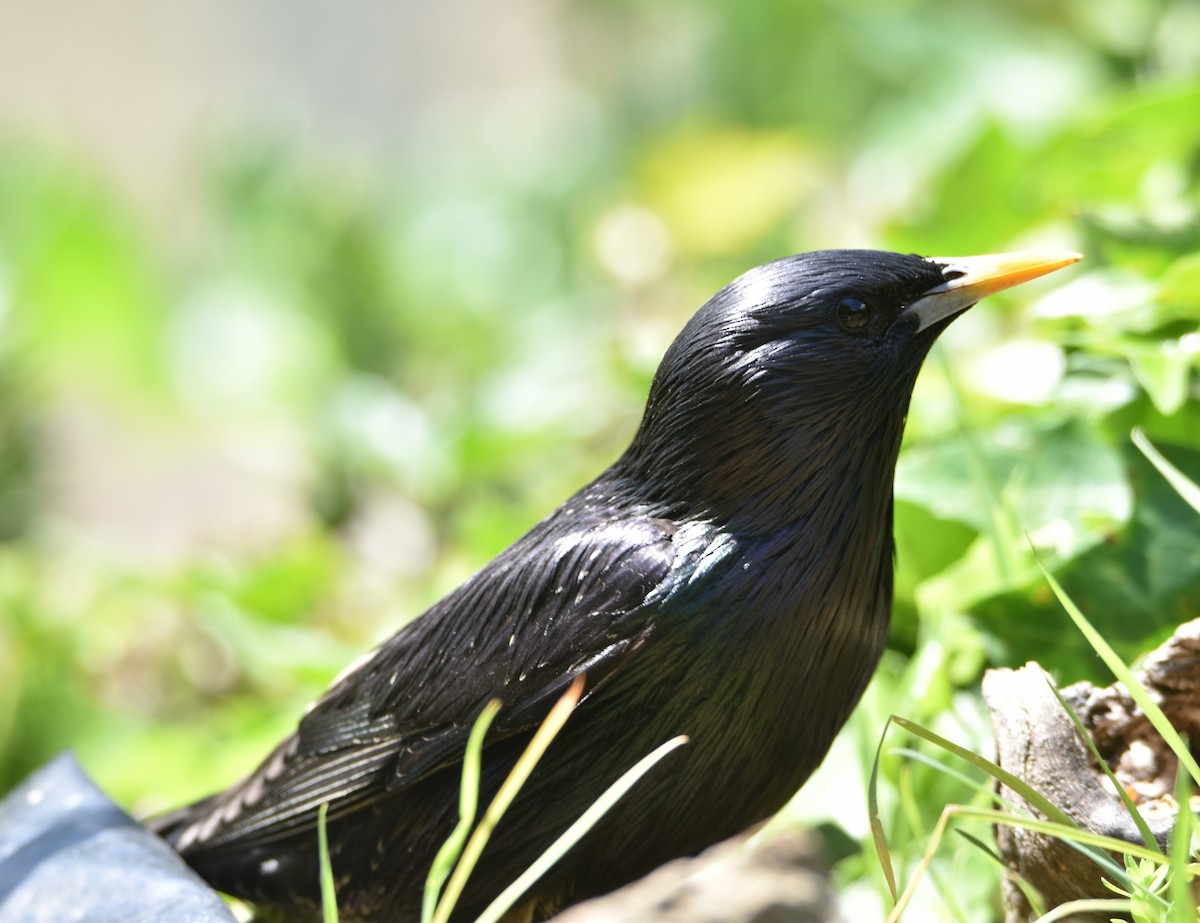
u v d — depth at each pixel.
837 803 6.96
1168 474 5.75
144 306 15.47
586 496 6.26
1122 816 5.20
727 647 5.71
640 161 16.31
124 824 6.41
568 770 5.88
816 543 5.78
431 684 6.16
